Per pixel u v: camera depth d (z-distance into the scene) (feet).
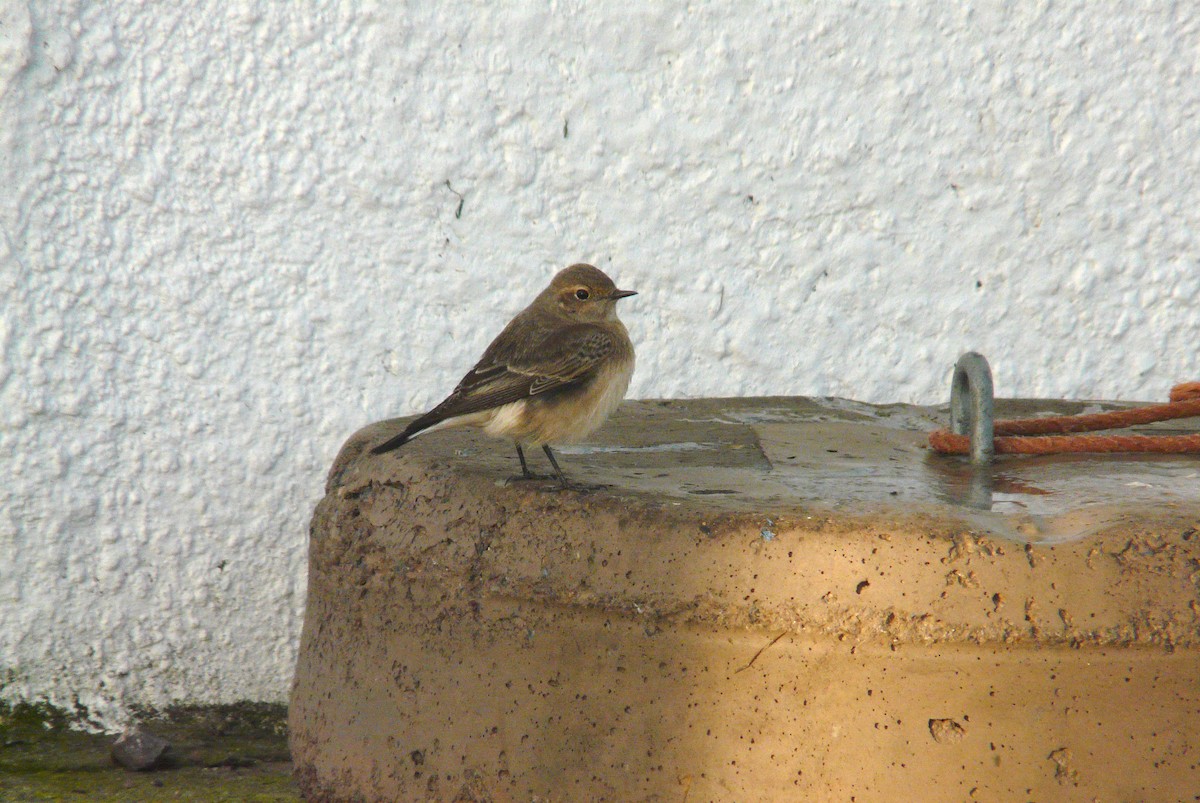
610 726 18.02
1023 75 31.96
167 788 24.84
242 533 30.81
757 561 17.22
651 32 30.96
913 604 16.66
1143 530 17.06
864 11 31.27
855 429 27.61
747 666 17.25
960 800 16.60
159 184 29.58
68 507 29.66
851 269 32.63
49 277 29.09
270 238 30.42
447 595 19.86
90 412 29.71
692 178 31.76
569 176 31.42
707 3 30.94
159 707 30.48
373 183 30.66
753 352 32.78
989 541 16.83
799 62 31.42
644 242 31.99
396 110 30.48
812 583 16.97
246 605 30.91
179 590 30.58
